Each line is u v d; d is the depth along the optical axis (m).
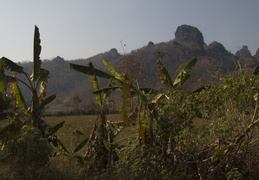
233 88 7.27
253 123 6.86
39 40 10.07
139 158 7.48
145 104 8.42
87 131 19.00
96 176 7.85
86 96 121.69
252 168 7.23
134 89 8.43
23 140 8.27
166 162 7.64
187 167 7.45
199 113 7.63
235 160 7.20
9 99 11.20
